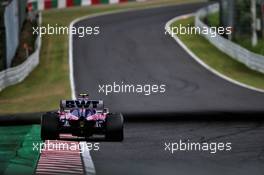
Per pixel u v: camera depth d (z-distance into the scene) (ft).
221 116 267.59
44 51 544.21
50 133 186.80
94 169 155.43
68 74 435.94
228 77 417.90
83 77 422.82
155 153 181.68
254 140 204.03
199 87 375.45
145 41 587.68
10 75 397.19
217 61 491.31
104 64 479.82
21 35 587.68
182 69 454.81
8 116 274.98
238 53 490.49
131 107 305.32
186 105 307.78
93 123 185.88
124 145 196.03
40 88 382.83
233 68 459.32
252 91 357.00
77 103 190.70
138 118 268.00
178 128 236.22
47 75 440.04
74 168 156.15
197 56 514.68
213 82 395.75
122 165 161.68
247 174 150.92
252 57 454.40
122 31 639.35
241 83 390.83
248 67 462.60
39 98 341.62
